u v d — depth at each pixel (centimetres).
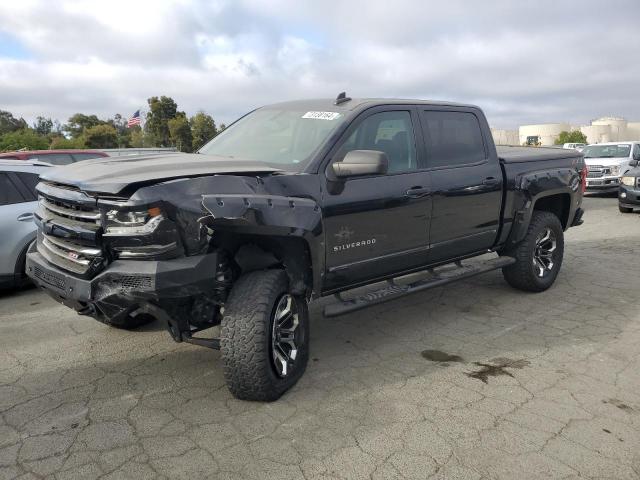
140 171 320
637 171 1239
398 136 448
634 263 737
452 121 500
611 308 539
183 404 346
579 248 852
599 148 1772
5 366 407
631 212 1295
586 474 273
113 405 346
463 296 590
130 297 303
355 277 416
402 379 383
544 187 568
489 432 311
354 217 398
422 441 302
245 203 319
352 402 348
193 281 306
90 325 499
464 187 488
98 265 312
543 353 428
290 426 319
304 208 355
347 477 271
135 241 300
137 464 282
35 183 638
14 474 273
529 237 568
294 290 363
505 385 371
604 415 331
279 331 353
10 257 598
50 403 348
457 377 385
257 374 329
